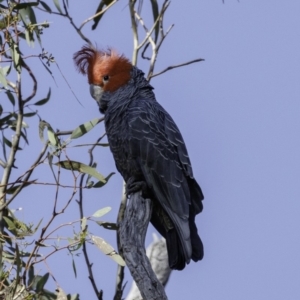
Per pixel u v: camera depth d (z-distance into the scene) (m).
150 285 8.33
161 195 10.12
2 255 9.69
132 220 8.97
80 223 9.20
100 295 9.83
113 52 11.41
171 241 10.00
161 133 10.44
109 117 10.77
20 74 10.14
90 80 11.25
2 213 9.79
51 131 9.52
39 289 9.28
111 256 8.98
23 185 9.76
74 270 9.02
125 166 10.61
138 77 11.21
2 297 8.88
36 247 9.02
